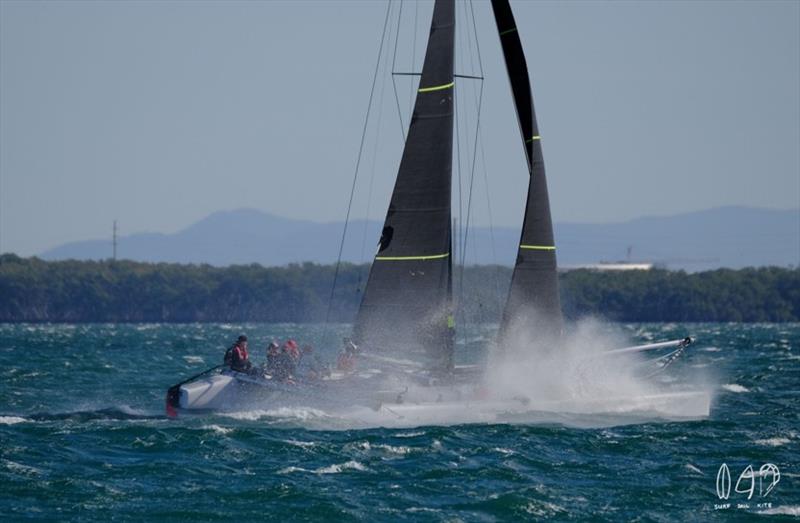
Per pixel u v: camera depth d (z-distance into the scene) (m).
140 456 121.50
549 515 100.88
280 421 142.88
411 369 147.00
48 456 120.56
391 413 141.62
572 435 136.88
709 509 103.94
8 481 107.94
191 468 115.31
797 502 107.25
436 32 147.00
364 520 97.94
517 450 126.56
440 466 118.19
